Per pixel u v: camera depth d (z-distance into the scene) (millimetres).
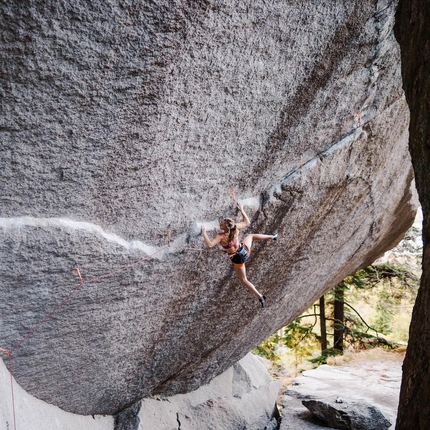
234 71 3990
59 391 5793
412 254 16016
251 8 3623
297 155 5492
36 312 4539
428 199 4543
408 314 18703
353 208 7398
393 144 6738
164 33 3322
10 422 4320
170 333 6637
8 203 3691
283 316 9453
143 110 3701
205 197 5000
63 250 4160
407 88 4699
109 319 5332
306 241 7125
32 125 3340
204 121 4188
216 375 9758
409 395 4684
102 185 4035
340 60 4703
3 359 4754
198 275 5910
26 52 2975
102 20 3061
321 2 4023
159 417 8148
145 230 4738
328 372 12867
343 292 15320
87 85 3322
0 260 3873
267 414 10164
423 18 4285
